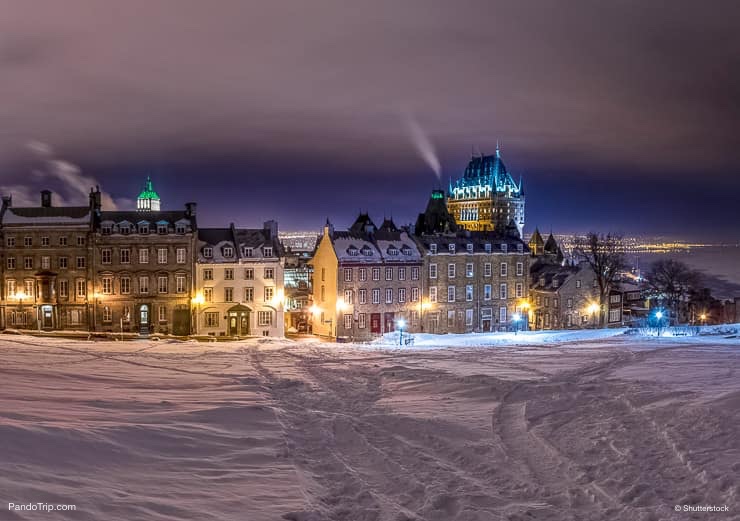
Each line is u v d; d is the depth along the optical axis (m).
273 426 20.41
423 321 89.69
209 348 51.94
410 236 92.38
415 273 89.19
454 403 25.69
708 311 133.00
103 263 81.62
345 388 30.05
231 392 27.47
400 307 88.12
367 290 86.25
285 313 96.06
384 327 87.12
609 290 105.62
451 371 34.91
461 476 15.50
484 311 94.31
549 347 51.44
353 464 16.62
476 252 93.62
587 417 21.48
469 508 13.03
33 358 40.94
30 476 12.52
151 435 17.59
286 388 29.75
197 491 13.48
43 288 80.75
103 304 81.62
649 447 17.06
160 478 14.15
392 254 88.38
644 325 108.81
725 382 27.11
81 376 31.30
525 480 15.09
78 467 13.94
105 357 43.12
